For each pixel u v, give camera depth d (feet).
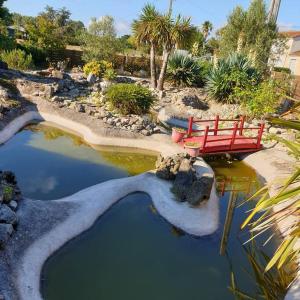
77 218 26.58
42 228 24.18
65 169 36.40
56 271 22.16
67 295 20.39
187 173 32.76
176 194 31.68
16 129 45.37
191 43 72.54
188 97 67.31
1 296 17.67
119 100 53.31
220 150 43.29
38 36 96.89
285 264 24.44
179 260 24.62
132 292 21.25
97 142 43.98
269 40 86.02
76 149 42.11
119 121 48.67
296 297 21.09
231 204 34.09
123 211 29.81
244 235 28.45
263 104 54.24
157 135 47.24
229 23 92.73
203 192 30.45
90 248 24.73
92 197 29.73
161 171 34.65
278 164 40.91
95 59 95.40
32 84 56.08
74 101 54.49
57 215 25.94
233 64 68.03
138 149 43.86
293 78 65.57
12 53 80.02
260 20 87.61
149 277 22.66
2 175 26.61
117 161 40.27
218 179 39.42
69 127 48.55
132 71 102.83
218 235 27.99
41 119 50.31
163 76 73.92
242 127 45.78
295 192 13.70
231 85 66.33
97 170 37.11
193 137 45.52
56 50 98.12
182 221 28.53
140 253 24.86
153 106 62.23
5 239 21.13
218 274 23.70
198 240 27.04
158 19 69.46
